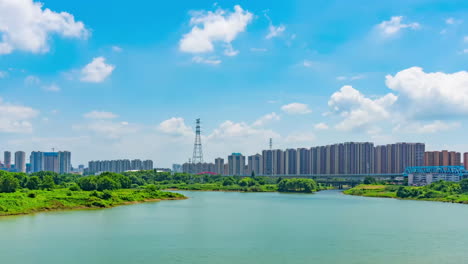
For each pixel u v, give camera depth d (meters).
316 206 191.12
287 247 87.25
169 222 125.94
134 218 134.88
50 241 91.31
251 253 81.19
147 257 77.38
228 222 128.12
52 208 151.12
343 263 73.19
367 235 103.00
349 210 170.25
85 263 72.50
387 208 179.38
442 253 80.94
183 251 82.69
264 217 142.62
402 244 90.44
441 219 136.62
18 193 162.62
